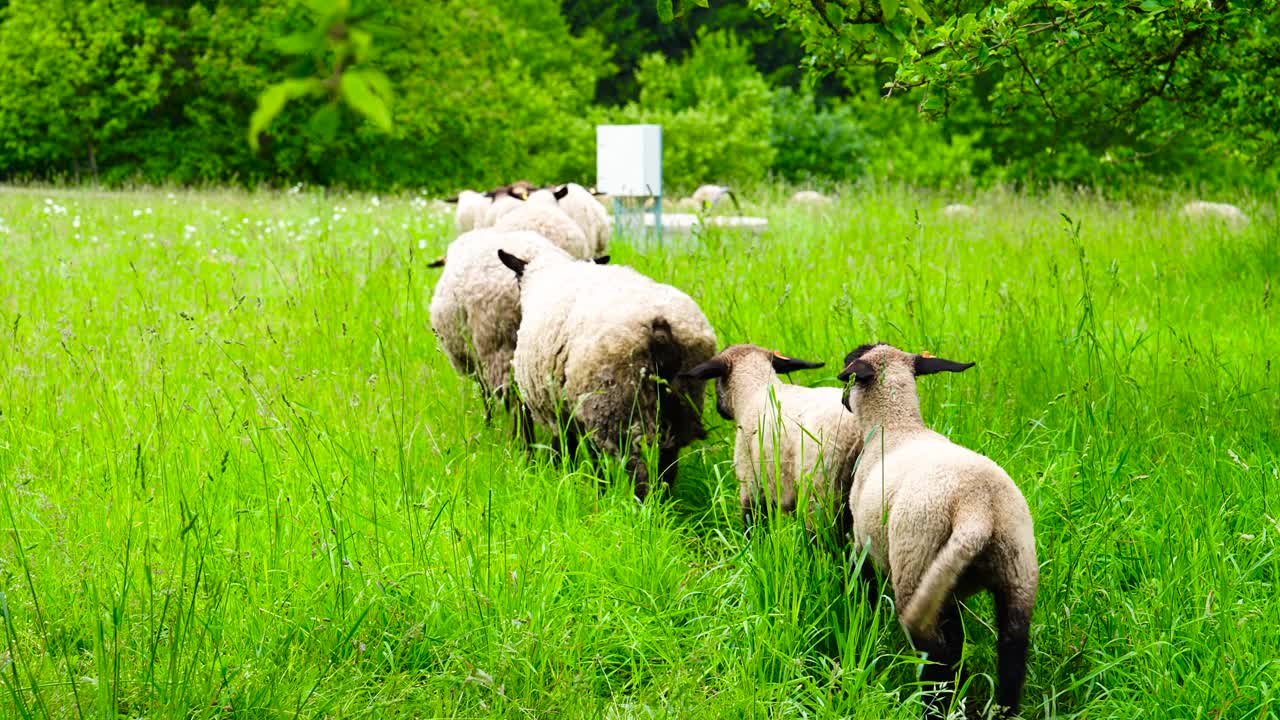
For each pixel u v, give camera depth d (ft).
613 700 12.82
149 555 15.37
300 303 29.68
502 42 101.76
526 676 12.98
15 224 44.45
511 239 22.41
